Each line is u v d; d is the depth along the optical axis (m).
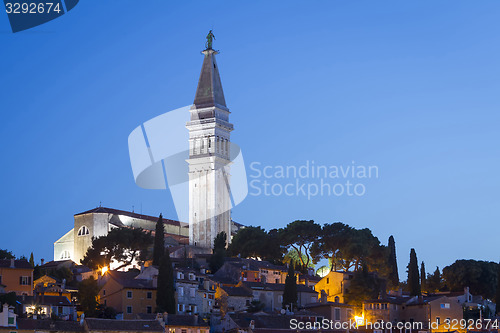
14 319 157.00
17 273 189.38
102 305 190.75
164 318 173.38
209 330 178.62
